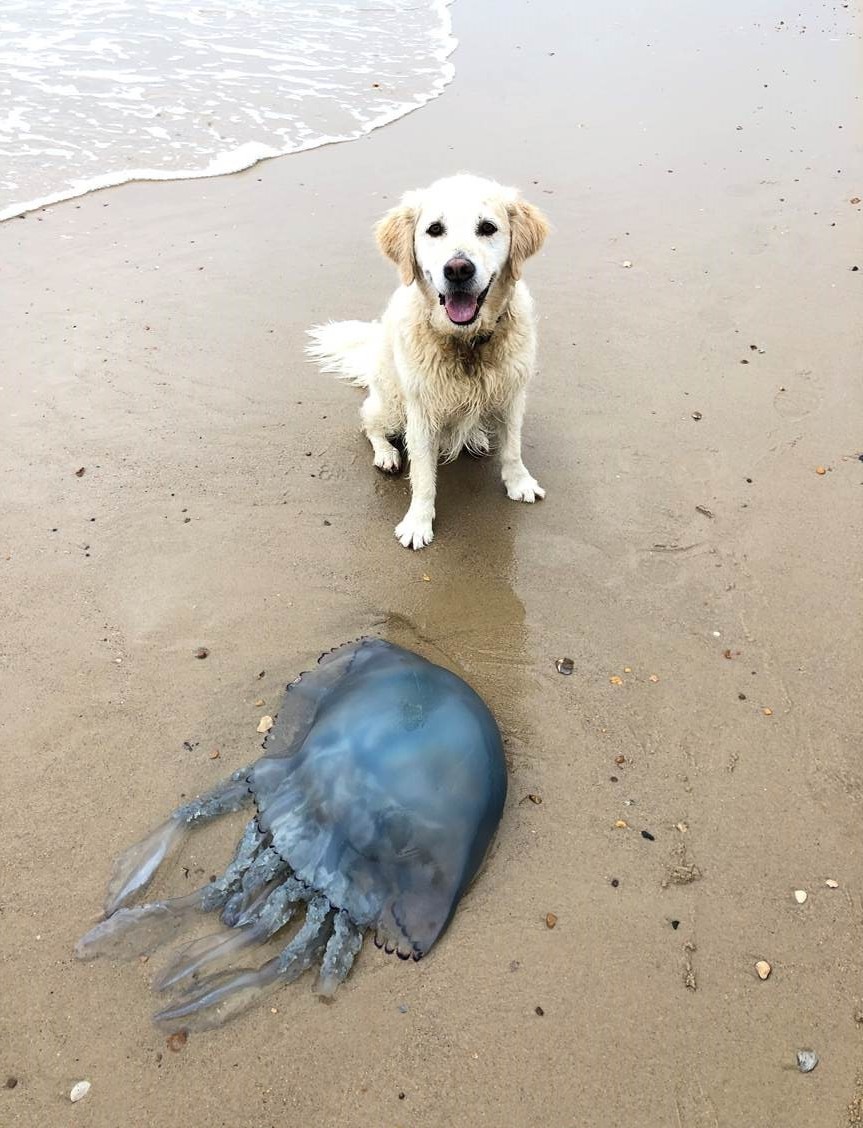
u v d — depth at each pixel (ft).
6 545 5.23
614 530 5.37
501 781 3.85
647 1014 3.38
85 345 6.82
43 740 4.26
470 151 9.53
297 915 3.63
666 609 4.88
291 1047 3.30
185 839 3.87
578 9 14.28
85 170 9.25
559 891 3.72
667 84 11.08
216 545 5.30
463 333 4.98
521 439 6.03
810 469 5.65
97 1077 3.25
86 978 3.47
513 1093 3.21
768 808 3.99
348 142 9.89
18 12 14.16
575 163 9.20
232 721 4.34
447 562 5.23
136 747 4.24
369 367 5.88
